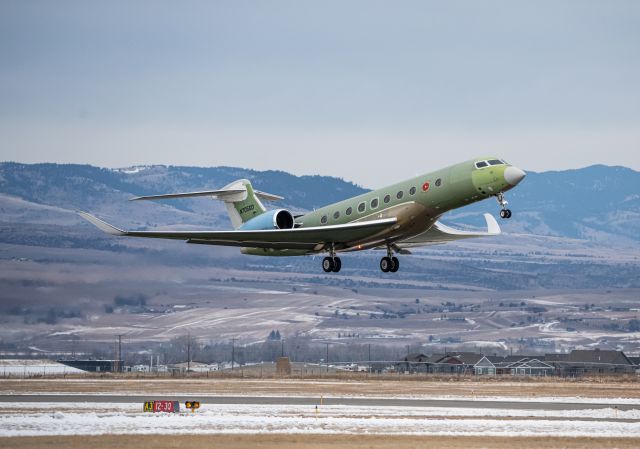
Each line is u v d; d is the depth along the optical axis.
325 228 85.94
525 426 68.62
